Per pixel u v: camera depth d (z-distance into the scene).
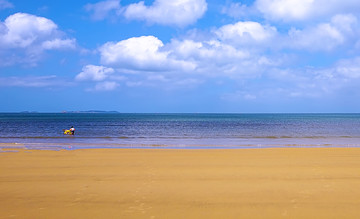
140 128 52.00
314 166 13.14
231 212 7.46
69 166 13.22
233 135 36.38
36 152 17.92
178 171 12.14
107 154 17.02
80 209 7.68
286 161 14.52
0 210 7.61
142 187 9.70
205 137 33.06
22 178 10.96
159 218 7.06
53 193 9.05
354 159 15.18
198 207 7.81
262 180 10.57
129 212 7.45
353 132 42.03
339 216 7.19
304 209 7.64
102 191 9.24
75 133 38.84
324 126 60.88
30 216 7.21
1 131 41.81
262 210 7.59
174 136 34.69
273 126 60.69
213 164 13.70
